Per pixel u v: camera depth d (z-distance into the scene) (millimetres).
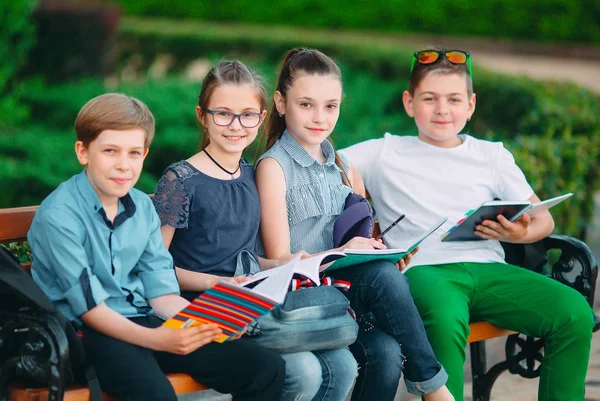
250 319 3119
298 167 3975
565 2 22078
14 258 3154
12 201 7680
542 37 22172
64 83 12352
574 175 6691
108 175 3256
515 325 4137
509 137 9609
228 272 3682
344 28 21375
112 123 3230
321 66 3959
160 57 15484
